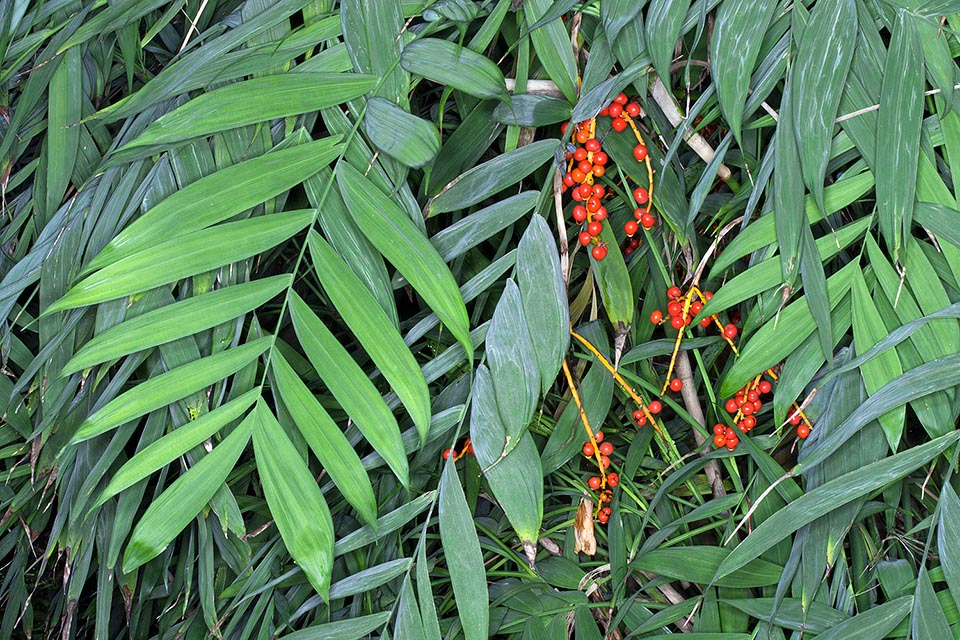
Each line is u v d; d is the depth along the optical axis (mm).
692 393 1169
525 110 1024
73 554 1085
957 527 958
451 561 995
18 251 1153
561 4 979
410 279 959
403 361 957
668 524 1148
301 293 1341
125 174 1066
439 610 1184
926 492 1104
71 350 1090
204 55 1026
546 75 1076
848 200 988
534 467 1006
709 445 1156
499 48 1190
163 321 960
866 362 982
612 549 1150
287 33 1058
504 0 1009
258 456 964
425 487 1222
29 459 1207
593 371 1156
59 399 1057
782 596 1029
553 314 992
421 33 1009
